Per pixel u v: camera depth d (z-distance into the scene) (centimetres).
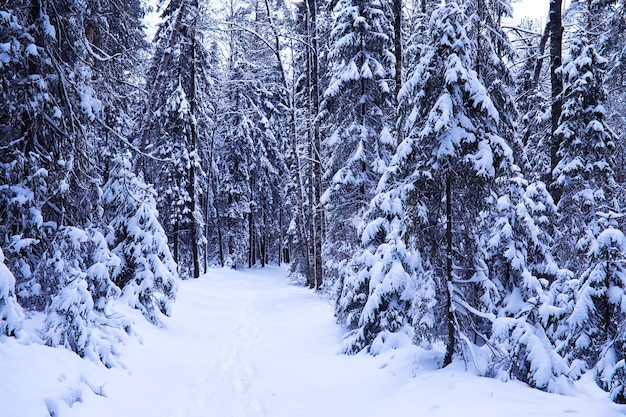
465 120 700
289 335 1203
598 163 1182
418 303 761
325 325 1273
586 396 597
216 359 962
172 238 2681
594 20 1833
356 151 1448
